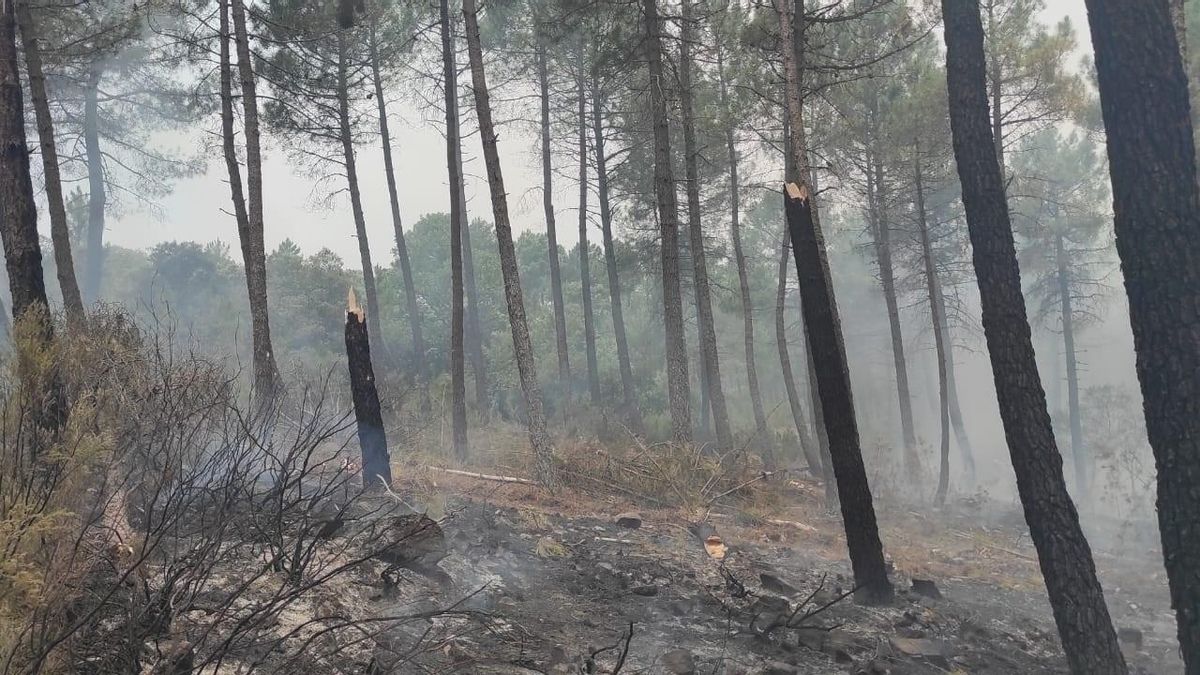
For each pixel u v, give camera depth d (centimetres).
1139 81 492
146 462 497
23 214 636
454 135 1686
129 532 487
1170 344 480
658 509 1143
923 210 2011
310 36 1770
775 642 654
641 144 2309
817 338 811
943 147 1941
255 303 1316
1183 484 475
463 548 750
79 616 385
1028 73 1862
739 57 1825
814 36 1559
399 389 1638
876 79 1988
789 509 1308
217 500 550
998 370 616
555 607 670
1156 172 488
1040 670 686
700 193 2405
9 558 331
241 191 1503
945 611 827
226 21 1450
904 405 1981
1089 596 582
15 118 648
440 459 1259
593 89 2392
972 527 1502
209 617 457
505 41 2397
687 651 602
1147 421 496
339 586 549
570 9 1628
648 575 795
